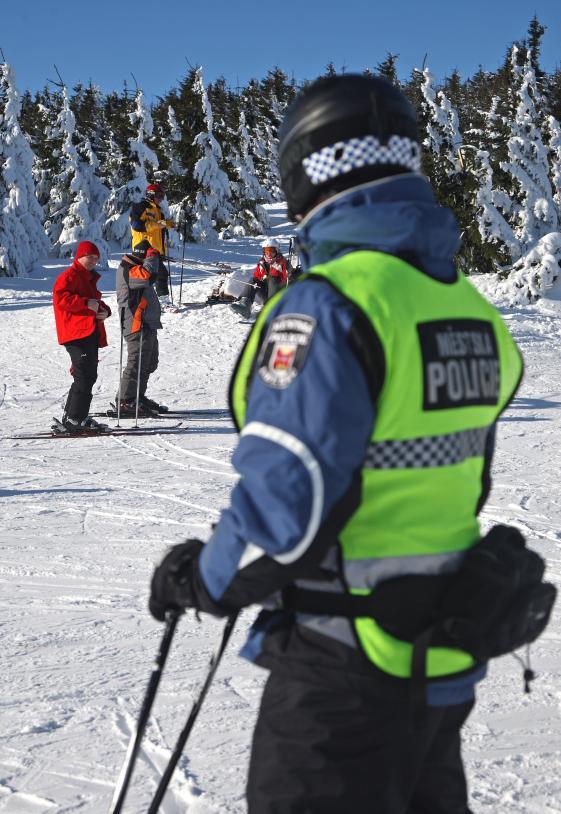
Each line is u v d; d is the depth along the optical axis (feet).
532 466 26.08
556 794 8.47
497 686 11.02
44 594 14.98
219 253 124.36
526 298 74.95
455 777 5.57
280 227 164.86
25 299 81.41
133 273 35.55
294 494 4.46
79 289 32.60
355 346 4.67
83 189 120.16
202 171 132.57
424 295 5.02
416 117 5.50
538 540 18.02
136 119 125.90
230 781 8.76
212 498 22.58
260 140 205.16
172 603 5.16
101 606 14.37
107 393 43.09
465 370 5.16
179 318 60.90
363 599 4.87
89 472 26.16
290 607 5.02
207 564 4.81
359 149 5.16
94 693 10.93
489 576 4.86
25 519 20.25
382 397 4.76
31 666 11.79
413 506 4.94
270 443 4.57
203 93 132.98
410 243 5.11
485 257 87.81
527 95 91.61
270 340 4.84
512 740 9.56
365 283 4.84
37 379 47.47
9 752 9.38
